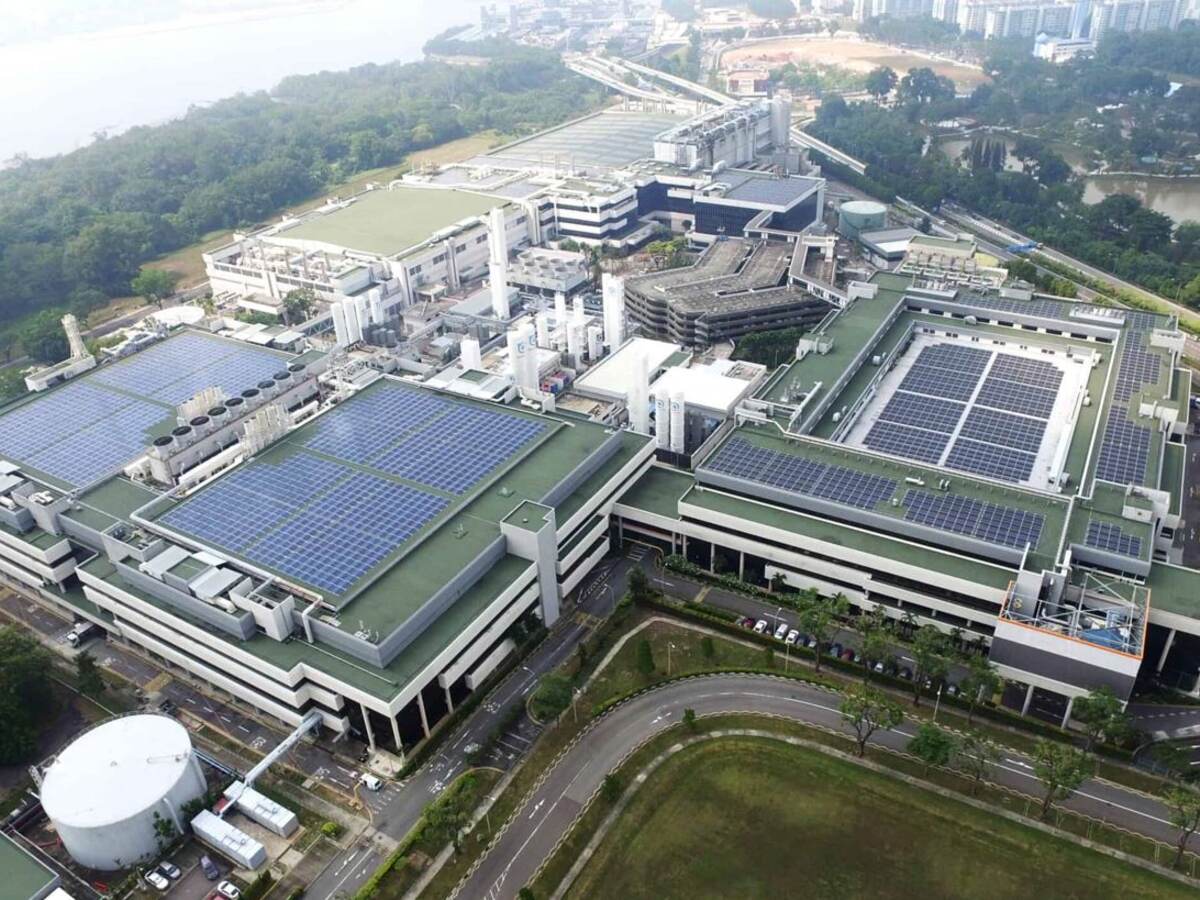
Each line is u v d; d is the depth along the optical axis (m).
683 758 157.62
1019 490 188.50
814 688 170.75
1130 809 145.12
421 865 142.12
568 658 180.38
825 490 192.62
